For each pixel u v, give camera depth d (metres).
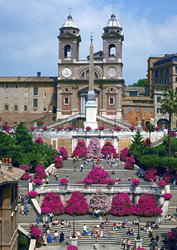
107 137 96.44
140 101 126.62
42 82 130.62
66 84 124.44
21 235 50.00
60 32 126.50
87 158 91.62
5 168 38.47
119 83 122.69
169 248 47.91
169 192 62.62
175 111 78.50
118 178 70.00
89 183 61.50
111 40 124.00
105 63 123.56
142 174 74.75
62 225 53.69
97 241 50.84
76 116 114.50
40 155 81.50
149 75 148.50
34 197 58.94
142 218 57.91
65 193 61.50
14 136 91.81
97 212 58.28
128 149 89.44
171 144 82.62
